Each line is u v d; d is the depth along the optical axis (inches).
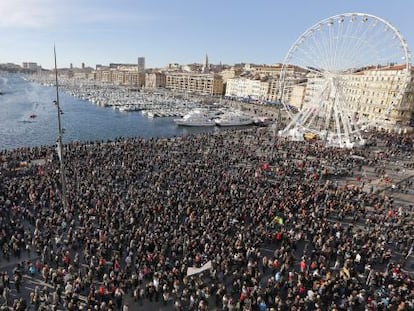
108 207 1376.7
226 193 1684.3
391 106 2851.9
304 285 1007.0
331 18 2851.9
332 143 3257.9
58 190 1572.3
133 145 2755.9
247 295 915.4
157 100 6884.8
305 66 3221.0
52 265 1062.4
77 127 4261.8
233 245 1159.6
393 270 1096.2
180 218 1353.3
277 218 1357.0
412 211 1729.8
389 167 2576.3
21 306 817.5
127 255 1105.4
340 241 1252.5
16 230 1173.7
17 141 3410.4
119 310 902.4
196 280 979.3
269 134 3656.5
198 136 3380.9
